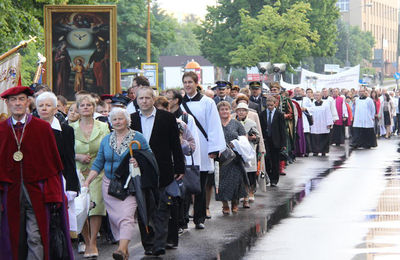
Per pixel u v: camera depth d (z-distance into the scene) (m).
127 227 12.76
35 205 11.29
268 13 94.12
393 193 21.89
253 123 20.55
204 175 16.41
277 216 18.06
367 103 42.59
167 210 13.72
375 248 13.92
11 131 11.36
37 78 21.62
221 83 22.30
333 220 17.25
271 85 28.52
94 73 29.81
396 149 41.41
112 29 29.67
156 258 13.48
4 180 11.25
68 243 11.58
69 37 29.67
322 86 60.56
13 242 11.23
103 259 13.69
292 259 13.07
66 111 17.23
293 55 99.69
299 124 34.38
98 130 14.48
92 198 13.73
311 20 105.12
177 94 16.17
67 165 12.62
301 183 25.09
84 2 39.62
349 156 36.62
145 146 13.15
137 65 113.31
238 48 96.94
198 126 16.41
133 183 12.82
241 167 18.42
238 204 20.25
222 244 14.63
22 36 33.47
